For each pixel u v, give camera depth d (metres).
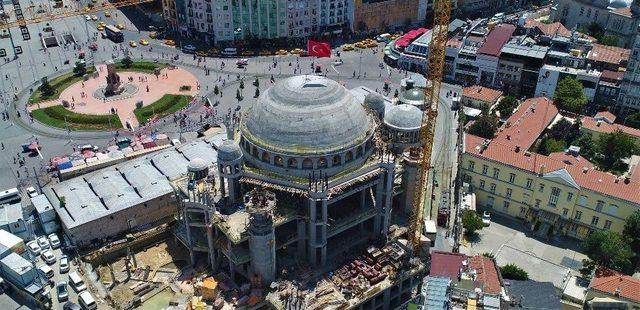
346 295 122.19
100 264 138.00
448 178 169.12
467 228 146.12
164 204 149.00
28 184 166.00
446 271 108.50
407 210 151.50
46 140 190.00
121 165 160.88
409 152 147.75
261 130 129.00
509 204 155.00
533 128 176.00
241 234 120.69
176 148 168.50
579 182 142.62
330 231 130.62
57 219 146.75
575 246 146.38
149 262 138.50
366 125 134.75
